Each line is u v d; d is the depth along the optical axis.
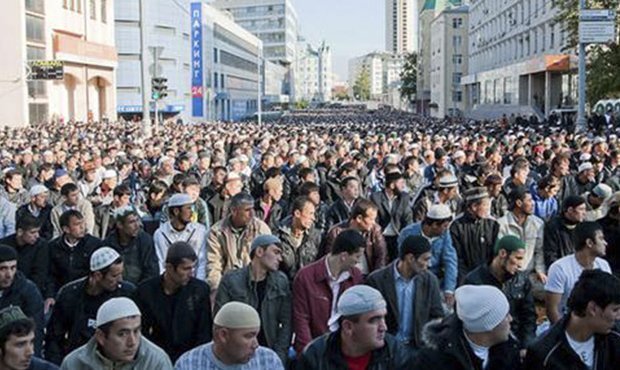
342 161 16.17
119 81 82.69
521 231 8.24
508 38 75.06
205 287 6.28
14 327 4.68
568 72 53.56
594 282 4.30
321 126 49.62
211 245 7.55
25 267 7.84
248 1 175.62
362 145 21.66
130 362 5.01
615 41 33.41
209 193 12.59
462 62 109.56
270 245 6.25
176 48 88.44
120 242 7.98
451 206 10.07
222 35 108.44
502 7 78.25
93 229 10.25
